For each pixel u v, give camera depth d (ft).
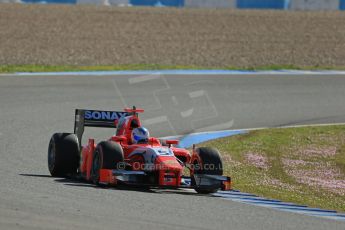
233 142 234.38
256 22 531.50
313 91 338.13
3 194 129.29
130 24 503.61
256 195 158.71
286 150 228.22
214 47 442.91
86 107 277.44
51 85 315.78
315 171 201.77
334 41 476.13
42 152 203.41
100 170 146.20
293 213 133.80
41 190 137.69
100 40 447.42
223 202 140.05
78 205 122.72
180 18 536.01
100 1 604.90
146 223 111.14
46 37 448.65
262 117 283.59
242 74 366.22
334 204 160.04
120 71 358.02
